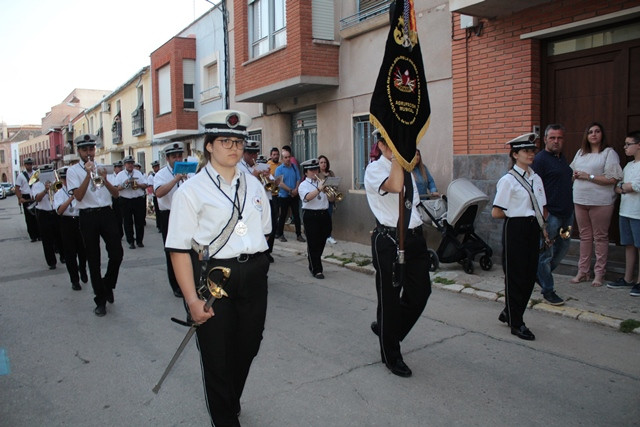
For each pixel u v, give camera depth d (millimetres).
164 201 6723
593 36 6633
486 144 7598
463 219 7129
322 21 10305
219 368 2961
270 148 13109
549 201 5676
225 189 2955
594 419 3428
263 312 3090
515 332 4957
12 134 73562
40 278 8289
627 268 6023
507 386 3930
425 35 8375
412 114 3830
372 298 6547
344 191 10523
